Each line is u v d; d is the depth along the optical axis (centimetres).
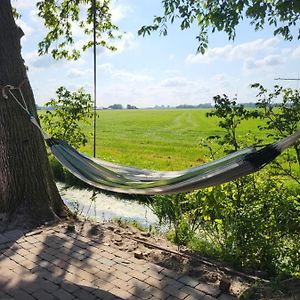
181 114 7469
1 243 486
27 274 400
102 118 6412
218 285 388
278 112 489
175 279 396
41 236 516
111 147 2288
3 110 563
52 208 607
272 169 500
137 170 466
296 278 377
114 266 425
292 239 444
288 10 420
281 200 449
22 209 570
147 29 559
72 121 1084
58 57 866
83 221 605
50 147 486
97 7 827
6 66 553
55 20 806
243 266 442
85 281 388
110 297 355
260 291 368
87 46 882
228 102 511
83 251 466
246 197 489
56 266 422
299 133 280
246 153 309
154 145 2431
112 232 545
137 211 825
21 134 573
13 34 567
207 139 567
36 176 588
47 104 1075
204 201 502
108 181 420
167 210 548
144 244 506
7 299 347
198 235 534
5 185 578
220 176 304
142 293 365
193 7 544
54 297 353
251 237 446
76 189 1016
